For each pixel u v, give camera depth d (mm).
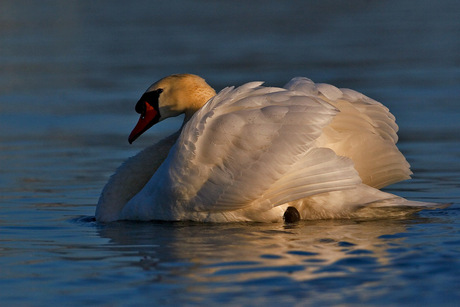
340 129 12992
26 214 13266
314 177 11703
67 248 10664
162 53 38250
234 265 9391
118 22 52281
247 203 12055
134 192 13320
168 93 14203
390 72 31219
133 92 28500
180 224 12312
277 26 48750
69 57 37594
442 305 7902
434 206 11875
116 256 10094
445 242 10312
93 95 28156
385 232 11133
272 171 11781
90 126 23094
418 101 25422
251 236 11094
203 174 12094
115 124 23328
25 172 17156
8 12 57500
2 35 45906
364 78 29812
